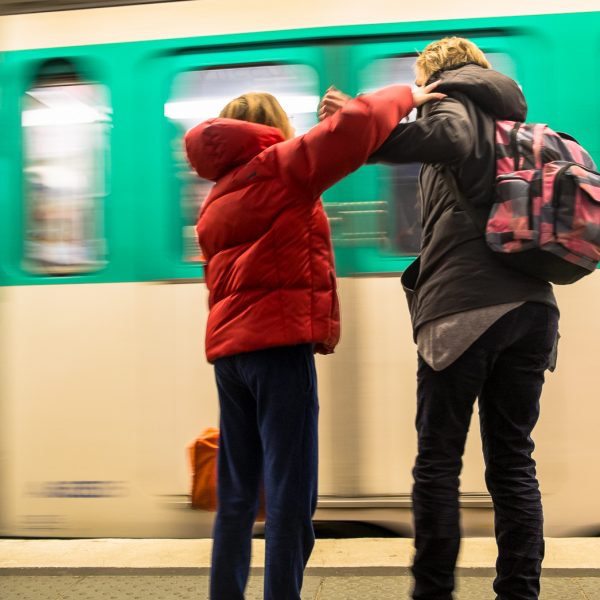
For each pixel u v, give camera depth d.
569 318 3.55
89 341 3.81
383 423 3.61
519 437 2.36
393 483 3.60
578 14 3.57
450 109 2.20
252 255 2.15
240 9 3.74
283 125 2.36
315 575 3.25
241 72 3.74
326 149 2.05
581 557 3.30
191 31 3.77
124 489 3.78
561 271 2.21
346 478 3.62
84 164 3.83
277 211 2.14
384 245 3.63
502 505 2.36
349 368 3.63
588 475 3.53
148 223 3.78
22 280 3.86
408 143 2.15
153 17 3.80
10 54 3.89
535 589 2.33
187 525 3.74
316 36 3.69
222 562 2.26
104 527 3.79
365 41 3.67
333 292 2.24
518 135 2.28
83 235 3.83
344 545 3.58
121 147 3.80
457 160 2.19
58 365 3.83
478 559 3.33
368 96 2.10
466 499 3.58
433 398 2.30
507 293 2.23
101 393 3.80
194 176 3.75
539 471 3.55
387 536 3.67
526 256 2.19
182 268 3.75
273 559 2.16
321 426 3.64
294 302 2.15
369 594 3.03
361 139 2.04
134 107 3.80
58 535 3.82
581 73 3.56
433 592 2.29
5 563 3.47
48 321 3.84
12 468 3.86
